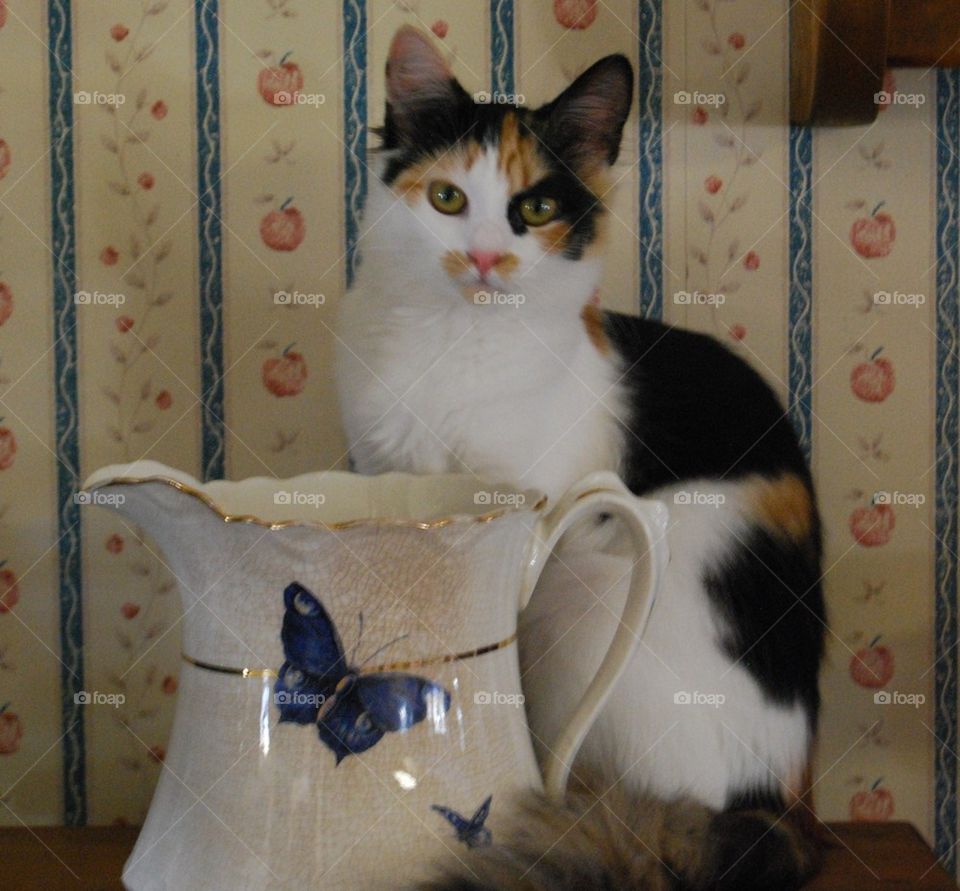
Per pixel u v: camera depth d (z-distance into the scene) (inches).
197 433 37.1
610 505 24.6
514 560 23.7
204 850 21.9
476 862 21.9
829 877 28.9
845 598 38.1
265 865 21.3
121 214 36.4
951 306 37.6
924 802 38.2
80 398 36.7
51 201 36.2
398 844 21.5
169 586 37.1
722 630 31.4
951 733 38.1
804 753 32.8
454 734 22.2
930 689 38.2
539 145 31.5
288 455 37.3
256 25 36.2
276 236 36.8
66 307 36.5
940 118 37.1
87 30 35.8
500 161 31.1
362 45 36.4
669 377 34.0
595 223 32.8
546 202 31.5
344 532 21.1
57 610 37.0
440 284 31.1
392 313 31.9
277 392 37.2
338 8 36.3
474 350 31.2
